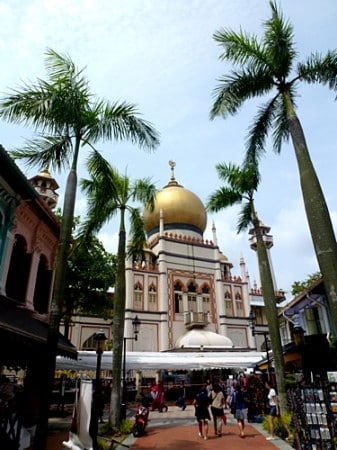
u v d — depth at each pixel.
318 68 12.87
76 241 16.34
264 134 14.69
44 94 10.22
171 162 57.00
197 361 26.05
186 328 41.38
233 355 28.58
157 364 25.38
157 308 41.22
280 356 14.38
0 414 9.56
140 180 17.41
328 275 9.84
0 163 11.12
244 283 46.97
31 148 11.30
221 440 12.24
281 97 13.82
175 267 44.16
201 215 51.09
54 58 10.75
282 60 12.81
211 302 44.38
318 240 10.27
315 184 10.90
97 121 11.30
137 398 29.97
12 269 13.59
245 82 13.26
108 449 10.64
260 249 16.81
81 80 10.85
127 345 37.16
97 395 11.05
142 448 11.16
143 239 17.44
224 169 18.31
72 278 23.86
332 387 8.34
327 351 15.01
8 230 12.44
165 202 50.03
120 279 15.63
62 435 13.47
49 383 8.27
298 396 9.40
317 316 20.67
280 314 24.67
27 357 14.48
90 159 12.64
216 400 13.54
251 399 16.91
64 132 11.03
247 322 44.59
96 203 14.98
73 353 14.46
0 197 11.97
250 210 17.86
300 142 11.67
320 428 8.41
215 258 46.94
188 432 14.13
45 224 15.47
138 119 11.63
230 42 13.16
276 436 12.17
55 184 28.27
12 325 8.92
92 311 26.11
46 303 16.03
